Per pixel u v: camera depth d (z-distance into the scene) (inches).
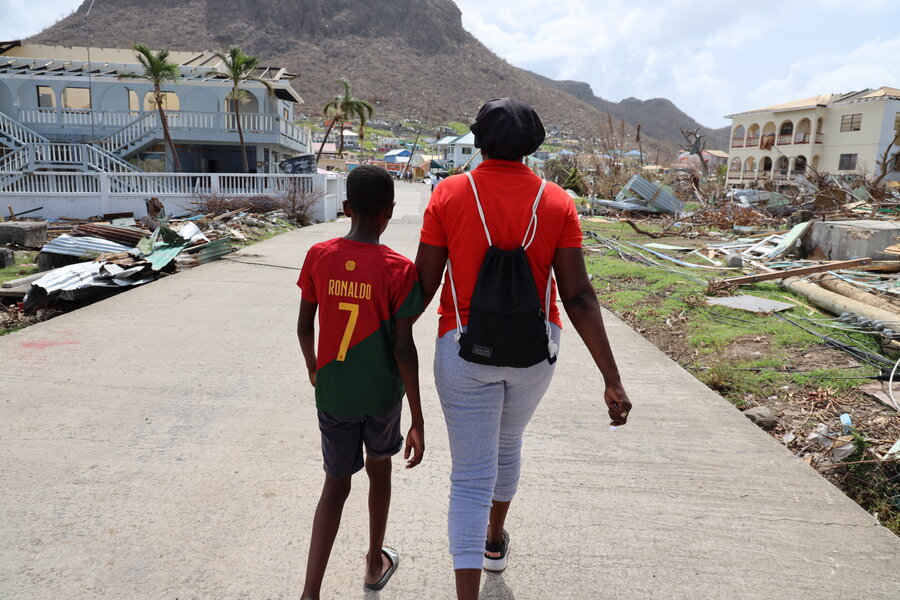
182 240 423.2
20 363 208.1
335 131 4958.2
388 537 115.2
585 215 930.1
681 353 243.0
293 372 205.8
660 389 197.5
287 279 378.3
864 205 666.2
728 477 140.1
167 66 1009.5
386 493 97.2
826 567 108.5
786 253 439.5
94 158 970.1
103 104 1144.2
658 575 105.7
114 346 231.3
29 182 754.8
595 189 1118.4
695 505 128.2
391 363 89.4
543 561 108.9
